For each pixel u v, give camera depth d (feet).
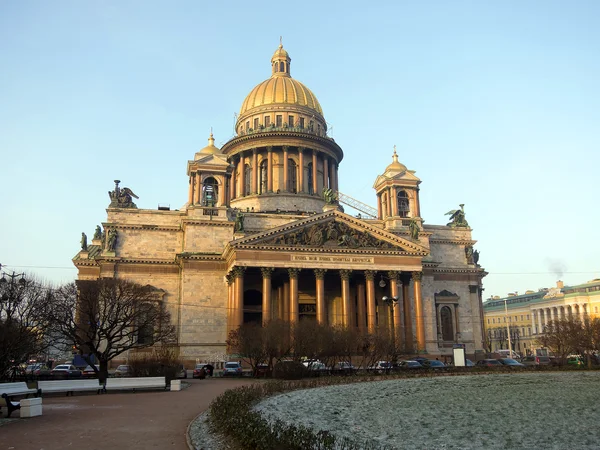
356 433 91.71
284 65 480.23
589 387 177.37
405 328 316.60
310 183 424.05
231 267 299.38
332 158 437.17
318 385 183.32
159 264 330.75
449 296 372.17
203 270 323.98
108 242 328.29
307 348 224.94
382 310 342.23
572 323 299.79
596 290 594.24
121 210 336.29
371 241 319.68
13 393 112.16
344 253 309.83
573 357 328.29
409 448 79.46
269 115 435.53
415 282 320.50
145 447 75.61
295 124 433.07
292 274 299.99
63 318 229.66
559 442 86.12
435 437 89.40
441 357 342.23
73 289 238.68
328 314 338.13
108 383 160.56
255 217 351.25
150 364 203.00
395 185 382.22
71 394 151.84
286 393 155.43
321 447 65.16
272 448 63.00
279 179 412.57
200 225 333.01
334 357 233.55
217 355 312.29
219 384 192.03
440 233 388.16
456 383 192.34
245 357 259.19
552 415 115.14
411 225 348.38
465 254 387.75
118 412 112.98
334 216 317.22
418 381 200.64
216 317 318.45
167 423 97.45
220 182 347.77
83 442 79.30
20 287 225.56
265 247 298.15
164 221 341.21
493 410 122.72
